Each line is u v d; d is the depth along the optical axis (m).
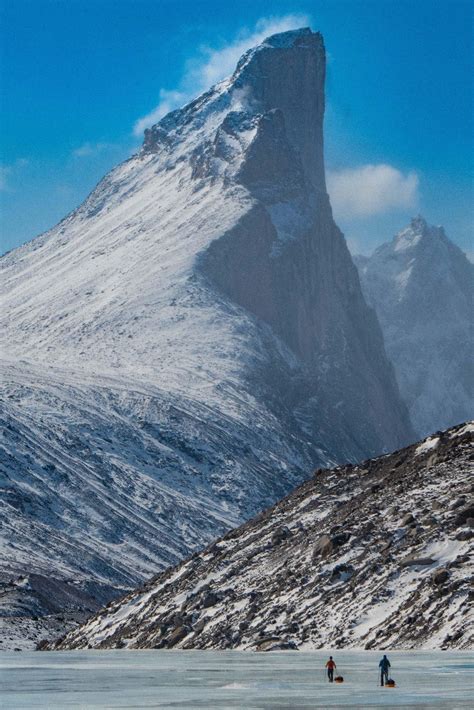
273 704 71.31
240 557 149.75
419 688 76.25
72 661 117.69
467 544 115.69
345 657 99.56
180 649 130.38
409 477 143.50
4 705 72.94
